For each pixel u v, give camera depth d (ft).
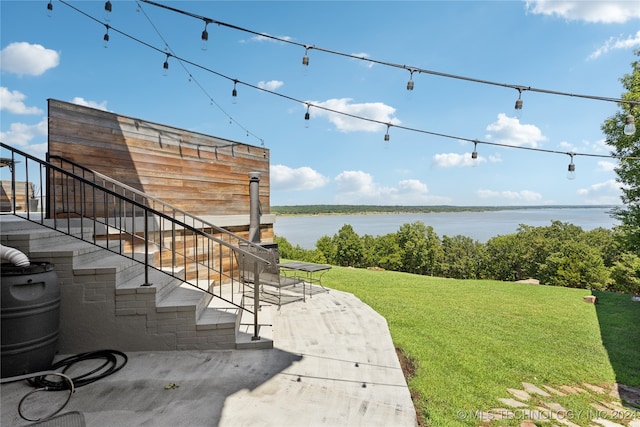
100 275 10.25
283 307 16.97
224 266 21.56
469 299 24.23
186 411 7.32
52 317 8.82
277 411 7.49
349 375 9.48
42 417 6.82
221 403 7.71
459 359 12.59
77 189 14.29
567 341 16.03
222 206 21.75
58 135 13.73
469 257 135.54
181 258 18.93
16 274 8.07
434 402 9.32
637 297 27.81
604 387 11.54
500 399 9.95
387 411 7.71
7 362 7.98
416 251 125.49
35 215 15.61
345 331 13.33
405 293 25.02
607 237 111.24
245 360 10.14
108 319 10.32
